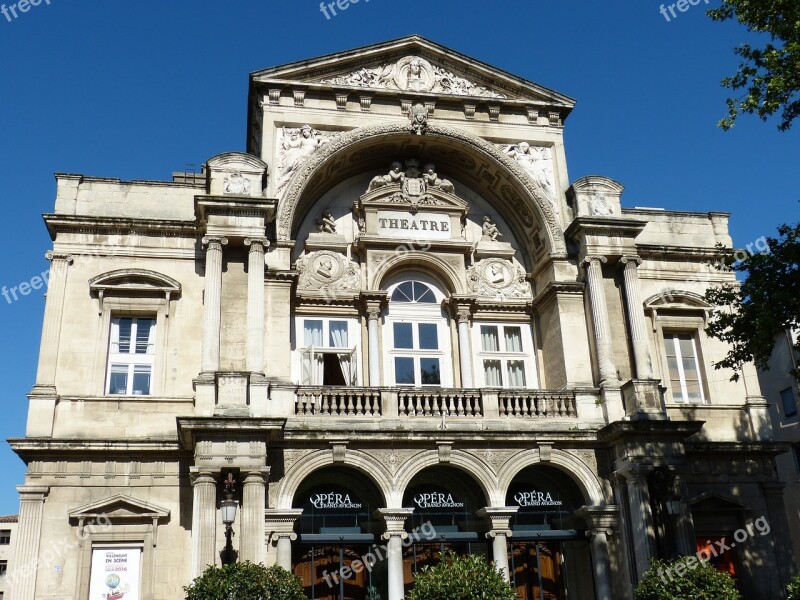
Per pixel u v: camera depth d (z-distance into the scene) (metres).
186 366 25.61
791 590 21.94
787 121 22.44
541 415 26.19
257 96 29.31
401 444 24.75
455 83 30.67
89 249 26.23
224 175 26.62
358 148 29.16
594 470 25.92
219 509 22.66
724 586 22.16
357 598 24.64
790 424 38.81
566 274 28.72
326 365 28.06
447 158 30.89
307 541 24.20
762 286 22.28
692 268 30.47
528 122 30.84
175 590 23.17
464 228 30.67
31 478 23.50
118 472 23.98
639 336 27.61
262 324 25.16
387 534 23.80
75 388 24.81
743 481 27.88
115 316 26.12
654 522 24.56
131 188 27.34
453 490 26.38
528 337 29.77
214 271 25.50
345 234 29.73
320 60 29.27
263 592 20.03
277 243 26.86
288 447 24.02
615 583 25.00
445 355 29.05
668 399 28.84
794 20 21.77
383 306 29.00
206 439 22.83
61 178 27.05
